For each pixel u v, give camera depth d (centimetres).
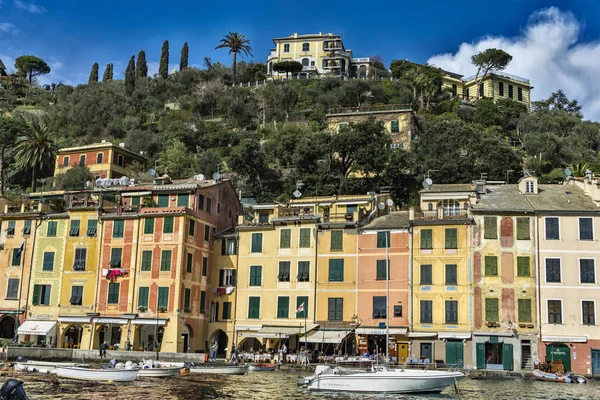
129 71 16812
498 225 6438
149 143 12938
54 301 7469
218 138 13162
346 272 6881
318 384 4588
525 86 15988
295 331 6769
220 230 7894
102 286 7281
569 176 7806
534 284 6269
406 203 9512
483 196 6919
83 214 7588
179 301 6931
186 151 12506
